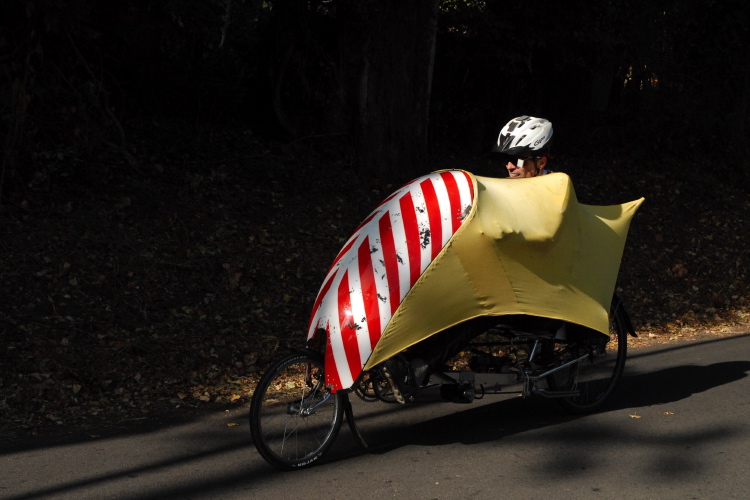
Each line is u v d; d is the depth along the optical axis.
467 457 5.02
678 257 12.92
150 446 5.34
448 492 4.45
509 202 5.33
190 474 4.81
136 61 11.85
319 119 13.09
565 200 5.47
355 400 6.36
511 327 5.58
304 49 13.00
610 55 17.16
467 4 15.30
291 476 4.77
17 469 4.91
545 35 15.97
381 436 5.50
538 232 5.32
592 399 6.00
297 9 12.86
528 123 5.91
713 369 7.26
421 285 4.99
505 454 5.06
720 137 18.30
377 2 12.54
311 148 13.02
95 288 8.23
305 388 5.02
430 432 5.56
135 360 7.19
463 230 5.09
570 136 17.14
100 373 6.85
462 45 15.86
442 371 5.25
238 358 7.55
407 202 5.20
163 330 7.86
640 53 17.48
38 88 9.93
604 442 5.26
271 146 12.84
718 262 13.04
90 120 10.56
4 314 7.46
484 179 5.43
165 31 11.72
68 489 4.58
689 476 4.62
